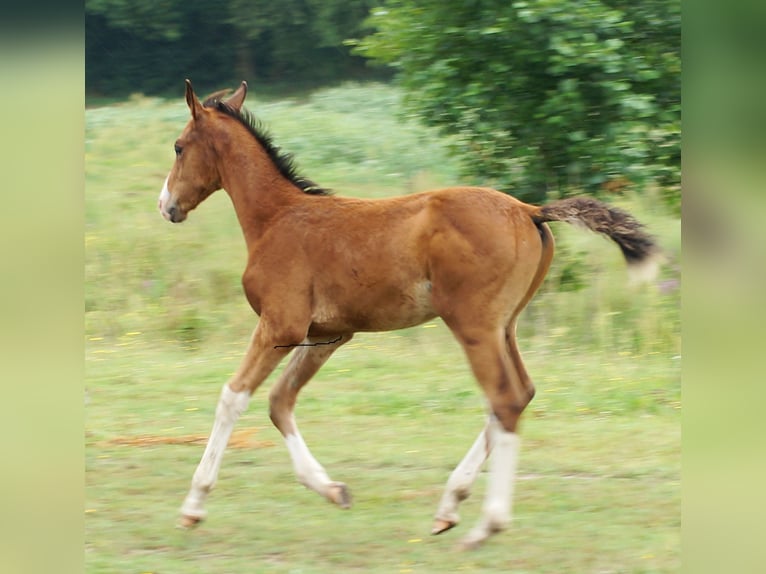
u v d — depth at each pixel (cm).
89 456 913
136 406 1059
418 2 1253
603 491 819
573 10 1158
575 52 1152
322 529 752
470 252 707
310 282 755
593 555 695
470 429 988
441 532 729
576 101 1180
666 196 1293
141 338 1293
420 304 739
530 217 728
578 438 949
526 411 1030
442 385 1119
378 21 1298
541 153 1245
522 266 716
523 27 1181
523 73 1214
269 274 763
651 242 717
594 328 1243
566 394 1075
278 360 762
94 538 732
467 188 734
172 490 834
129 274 1414
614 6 1217
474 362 712
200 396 1093
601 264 1330
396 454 920
